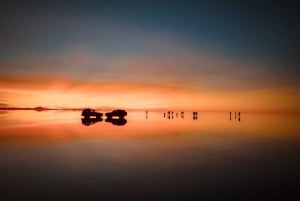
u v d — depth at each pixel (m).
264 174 12.99
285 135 30.08
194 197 9.82
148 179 12.03
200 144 22.62
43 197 9.80
